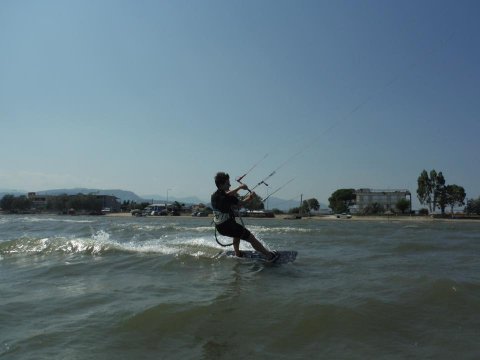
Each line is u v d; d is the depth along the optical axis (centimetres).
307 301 501
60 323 425
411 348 360
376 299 509
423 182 10412
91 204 14338
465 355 344
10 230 2244
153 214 11481
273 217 9188
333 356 342
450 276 673
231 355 345
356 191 13375
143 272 723
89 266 784
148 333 396
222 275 693
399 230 2533
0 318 443
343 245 1280
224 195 859
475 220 7631
